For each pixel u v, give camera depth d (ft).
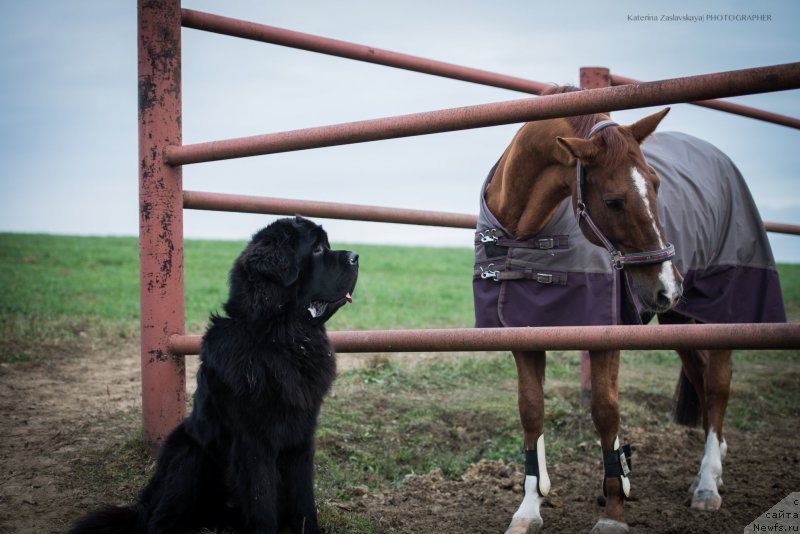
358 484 12.91
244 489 9.72
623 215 9.73
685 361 14.39
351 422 15.85
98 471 12.05
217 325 10.44
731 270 13.52
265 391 9.68
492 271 11.28
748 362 26.37
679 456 15.58
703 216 12.84
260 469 9.73
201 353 10.49
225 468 10.32
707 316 13.32
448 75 15.93
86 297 37.11
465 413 17.21
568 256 10.75
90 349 23.17
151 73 12.19
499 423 16.74
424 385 19.84
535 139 10.84
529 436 11.15
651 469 14.55
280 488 10.34
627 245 9.86
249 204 13.29
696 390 14.58
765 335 8.19
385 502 12.27
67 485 11.51
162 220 12.36
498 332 9.85
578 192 10.15
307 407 10.10
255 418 9.68
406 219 15.20
